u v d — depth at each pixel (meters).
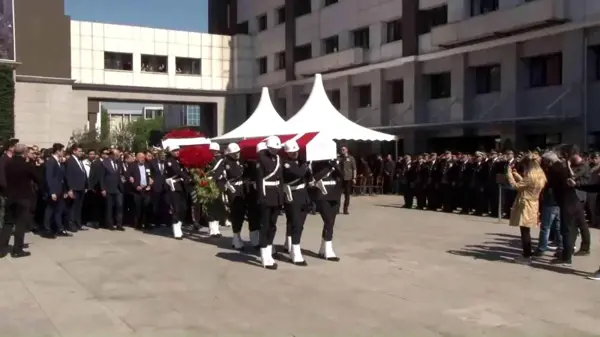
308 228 15.19
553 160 10.19
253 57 46.78
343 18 37.88
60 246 12.46
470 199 18.56
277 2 44.16
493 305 7.64
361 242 12.76
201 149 13.78
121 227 15.15
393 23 34.66
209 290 8.51
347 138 20.75
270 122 22.38
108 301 7.91
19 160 11.16
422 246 12.21
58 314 7.28
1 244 11.19
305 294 8.25
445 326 6.76
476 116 29.20
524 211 10.33
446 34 29.09
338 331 6.59
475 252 11.48
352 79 37.34
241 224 12.15
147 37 43.34
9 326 6.78
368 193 27.69
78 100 40.88
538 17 24.41
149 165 15.46
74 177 14.40
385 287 8.64
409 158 26.39
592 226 15.28
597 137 23.77
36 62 36.56
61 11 37.50
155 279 9.23
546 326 6.76
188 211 15.31
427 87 32.31
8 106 33.25
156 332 6.56
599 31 23.23
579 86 23.86
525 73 26.72
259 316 7.18
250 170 11.66
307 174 10.68
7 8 33.31
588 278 9.16
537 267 10.01
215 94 45.94
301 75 41.06
